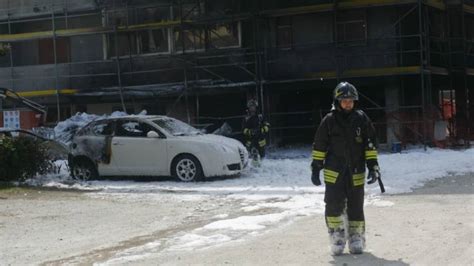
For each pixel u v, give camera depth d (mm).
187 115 23344
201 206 11414
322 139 7207
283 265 6844
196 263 7121
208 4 23641
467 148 21438
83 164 15516
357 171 7152
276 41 23016
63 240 8852
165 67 24203
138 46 24938
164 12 24438
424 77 22031
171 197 12531
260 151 16438
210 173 14289
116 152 15078
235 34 23625
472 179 13609
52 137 21719
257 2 22625
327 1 22281
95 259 7586
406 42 21891
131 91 24188
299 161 17641
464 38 23641
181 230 9258
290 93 24484
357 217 7203
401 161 16891
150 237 8820
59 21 26047
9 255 7988
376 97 22750
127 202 12156
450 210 9914
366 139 7191
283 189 12930
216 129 24344
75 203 12219
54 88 25812
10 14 26312
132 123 15250
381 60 21766
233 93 24094
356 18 22203
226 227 9148
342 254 7207
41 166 15773
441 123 21969
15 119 23688
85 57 25688
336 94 7148
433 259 6863
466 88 24047
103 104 26062
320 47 22281
